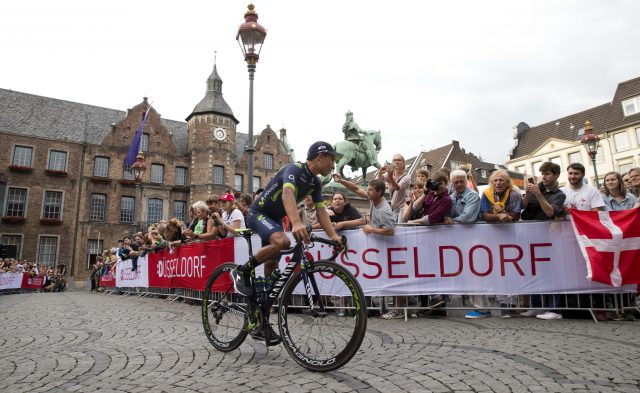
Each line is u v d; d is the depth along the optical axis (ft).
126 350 10.89
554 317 14.74
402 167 21.88
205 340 12.02
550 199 15.58
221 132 106.32
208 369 8.93
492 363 8.84
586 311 14.99
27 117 96.02
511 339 11.26
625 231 14.43
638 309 14.47
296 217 8.55
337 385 7.65
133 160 90.68
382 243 16.29
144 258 31.42
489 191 16.48
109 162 99.14
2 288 59.36
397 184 21.42
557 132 139.23
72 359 10.02
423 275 15.78
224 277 10.78
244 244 19.31
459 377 7.93
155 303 24.08
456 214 16.72
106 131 103.91
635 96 118.62
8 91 99.25
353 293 8.30
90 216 94.89
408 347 10.61
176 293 25.34
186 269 24.11
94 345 11.66
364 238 16.55
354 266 16.57
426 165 142.41
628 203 17.01
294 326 9.29
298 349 8.93
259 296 9.67
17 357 10.37
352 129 44.34
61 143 94.63
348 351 8.10
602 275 14.23
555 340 11.01
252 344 11.40
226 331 10.61
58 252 90.43
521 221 15.42
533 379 7.73
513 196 16.07
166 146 105.19
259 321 9.56
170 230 26.12
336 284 9.04
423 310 16.74
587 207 15.60
